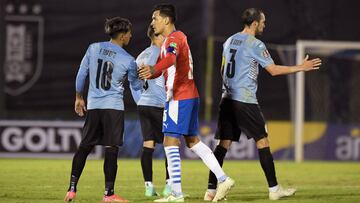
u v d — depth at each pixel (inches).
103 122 1123.3
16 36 2450.8
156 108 1307.8
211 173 1168.8
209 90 2484.0
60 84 2475.4
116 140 1121.4
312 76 2566.4
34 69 2461.9
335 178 1723.7
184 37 1101.7
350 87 2588.6
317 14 2578.7
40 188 1375.5
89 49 1138.0
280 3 2564.0
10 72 2448.3
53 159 2228.1
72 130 2269.9
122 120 1128.8
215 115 2486.5
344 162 2418.8
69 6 2472.9
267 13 2556.6
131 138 2340.1
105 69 1123.3
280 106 2524.6
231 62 1157.7
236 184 1529.3
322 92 2576.3
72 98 2479.1
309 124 2486.5
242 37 1159.0
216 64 2497.5
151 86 1309.1
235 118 1164.5
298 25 2571.4
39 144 2261.3
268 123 2443.4
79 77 1135.6
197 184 1519.4
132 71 1133.1
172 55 1068.5
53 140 2265.0
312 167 2102.6
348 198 1230.9
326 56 2576.3
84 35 2477.9
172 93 1106.7
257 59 1142.3
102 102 1121.4
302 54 2488.9
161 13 1107.9
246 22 1164.5
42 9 2464.3
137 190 1373.0
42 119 2437.3
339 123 2539.4
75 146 2269.9
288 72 1127.0
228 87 1162.0
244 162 2260.1
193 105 1114.7
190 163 2178.9
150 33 1328.7
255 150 2358.5
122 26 1134.4
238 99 1150.3
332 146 2477.9
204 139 2340.1
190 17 2488.9
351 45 2513.5
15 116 2448.3
